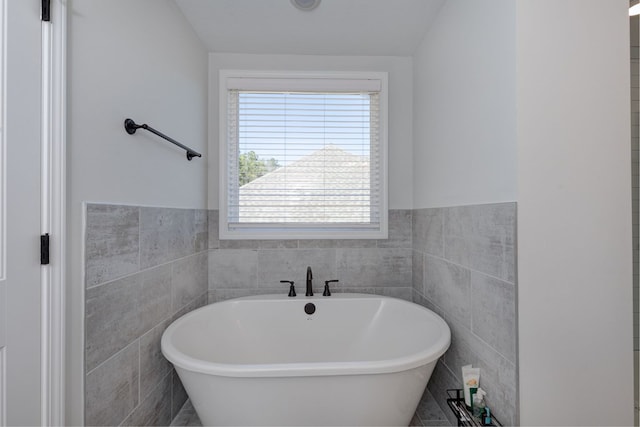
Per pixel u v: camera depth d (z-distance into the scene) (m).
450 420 1.53
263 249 2.11
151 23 1.38
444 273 1.62
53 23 0.87
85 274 0.97
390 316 1.89
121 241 1.15
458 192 1.46
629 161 1.05
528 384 1.03
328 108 2.15
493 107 1.17
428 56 1.85
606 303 1.04
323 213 2.14
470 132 1.34
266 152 2.14
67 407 0.91
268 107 2.14
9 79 0.77
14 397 0.77
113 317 1.10
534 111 1.03
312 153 2.15
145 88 1.33
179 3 1.61
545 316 1.03
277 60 2.12
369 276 2.12
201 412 1.26
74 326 0.94
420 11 1.69
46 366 0.85
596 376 1.04
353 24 1.80
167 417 1.48
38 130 0.83
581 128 1.04
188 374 1.20
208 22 1.77
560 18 1.04
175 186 1.61
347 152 2.16
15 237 0.78
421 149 1.96
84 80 0.99
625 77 1.05
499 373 1.12
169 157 1.54
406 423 1.34
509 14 1.07
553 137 1.04
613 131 1.05
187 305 1.75
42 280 0.84
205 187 2.03
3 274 0.75
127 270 1.19
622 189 1.05
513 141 1.05
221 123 2.08
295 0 1.60
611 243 1.05
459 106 1.45
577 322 1.04
